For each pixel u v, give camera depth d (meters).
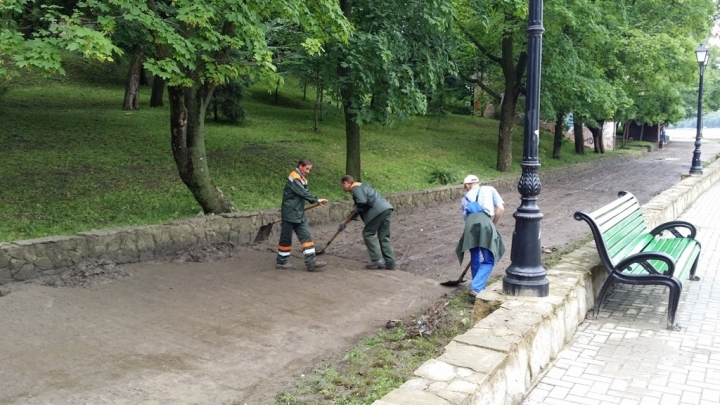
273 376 4.42
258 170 12.42
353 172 13.28
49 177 9.76
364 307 6.17
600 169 24.92
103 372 4.32
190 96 8.62
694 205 13.68
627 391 4.06
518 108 21.95
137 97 18.02
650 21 21.45
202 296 6.17
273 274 7.17
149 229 7.43
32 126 13.38
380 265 7.72
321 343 5.13
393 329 5.58
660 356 4.69
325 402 3.99
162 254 7.58
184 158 8.59
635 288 6.72
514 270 5.16
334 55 11.38
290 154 14.53
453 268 7.91
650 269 5.56
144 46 9.26
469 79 21.14
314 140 16.78
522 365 4.03
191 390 4.12
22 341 4.79
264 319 5.62
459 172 16.58
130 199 9.18
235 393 4.11
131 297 6.00
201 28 7.22
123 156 11.80
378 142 18.64
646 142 42.94
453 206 13.60
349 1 11.86
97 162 11.12
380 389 4.12
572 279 5.50
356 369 4.59
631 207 7.21
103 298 5.92
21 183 9.21
